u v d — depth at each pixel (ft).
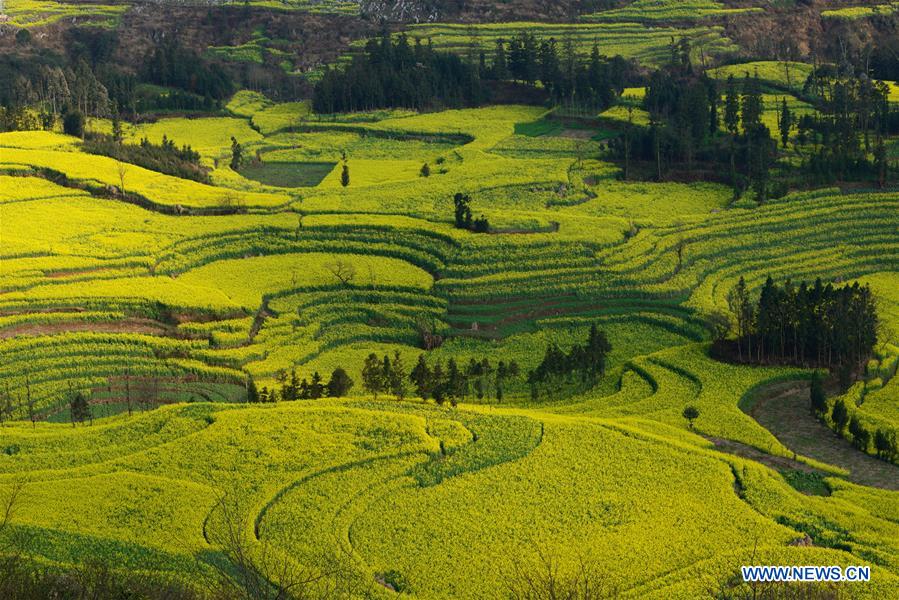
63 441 415.44
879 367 512.63
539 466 391.24
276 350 566.36
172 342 558.97
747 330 532.32
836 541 342.23
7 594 248.93
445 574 317.22
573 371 540.52
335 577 309.01
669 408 471.21
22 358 534.37
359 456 392.88
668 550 331.36
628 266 650.84
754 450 430.20
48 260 627.87
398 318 606.55
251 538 334.03
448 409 447.01
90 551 319.47
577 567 319.68
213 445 400.88
